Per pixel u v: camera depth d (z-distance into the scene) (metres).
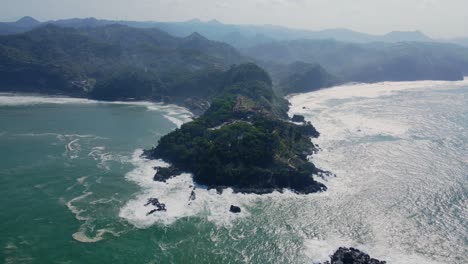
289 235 122.38
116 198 146.62
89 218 131.12
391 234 123.50
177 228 125.69
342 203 145.00
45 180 162.62
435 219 132.38
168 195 150.50
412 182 163.25
